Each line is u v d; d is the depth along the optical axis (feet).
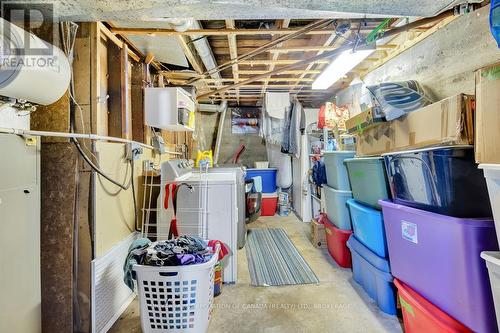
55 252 5.98
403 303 5.69
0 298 4.41
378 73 11.53
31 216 5.08
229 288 8.12
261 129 18.51
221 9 5.34
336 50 8.39
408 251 5.57
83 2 4.77
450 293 4.52
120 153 7.24
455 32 7.43
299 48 9.34
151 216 8.90
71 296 5.95
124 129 7.81
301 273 9.11
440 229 4.66
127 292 7.39
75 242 6.03
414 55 9.21
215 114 19.98
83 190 6.08
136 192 8.21
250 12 5.52
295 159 17.88
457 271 4.35
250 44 10.11
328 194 10.53
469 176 4.54
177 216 8.23
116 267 6.87
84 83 6.43
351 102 14.05
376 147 8.03
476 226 4.10
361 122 8.20
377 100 7.59
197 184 8.25
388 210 6.23
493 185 3.58
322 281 8.53
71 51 6.16
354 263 8.52
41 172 6.02
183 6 5.07
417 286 5.36
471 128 4.97
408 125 6.68
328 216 10.87
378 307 7.02
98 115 6.51
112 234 6.77
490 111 3.92
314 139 16.10
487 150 3.95
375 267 6.91
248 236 13.32
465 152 4.52
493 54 6.33
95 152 6.16
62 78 5.13
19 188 4.79
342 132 12.19
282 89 15.48
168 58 9.78
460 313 4.34
